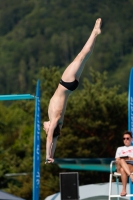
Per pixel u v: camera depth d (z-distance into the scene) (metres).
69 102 98.88
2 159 110.56
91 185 58.56
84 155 96.75
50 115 31.83
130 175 43.44
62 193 52.97
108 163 72.56
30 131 140.50
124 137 46.53
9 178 108.50
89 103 97.88
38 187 55.94
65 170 98.25
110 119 98.31
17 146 127.94
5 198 51.62
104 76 109.12
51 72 107.38
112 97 99.19
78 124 97.94
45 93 104.44
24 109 106.62
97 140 97.06
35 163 55.91
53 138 32.03
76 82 31.42
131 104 50.59
